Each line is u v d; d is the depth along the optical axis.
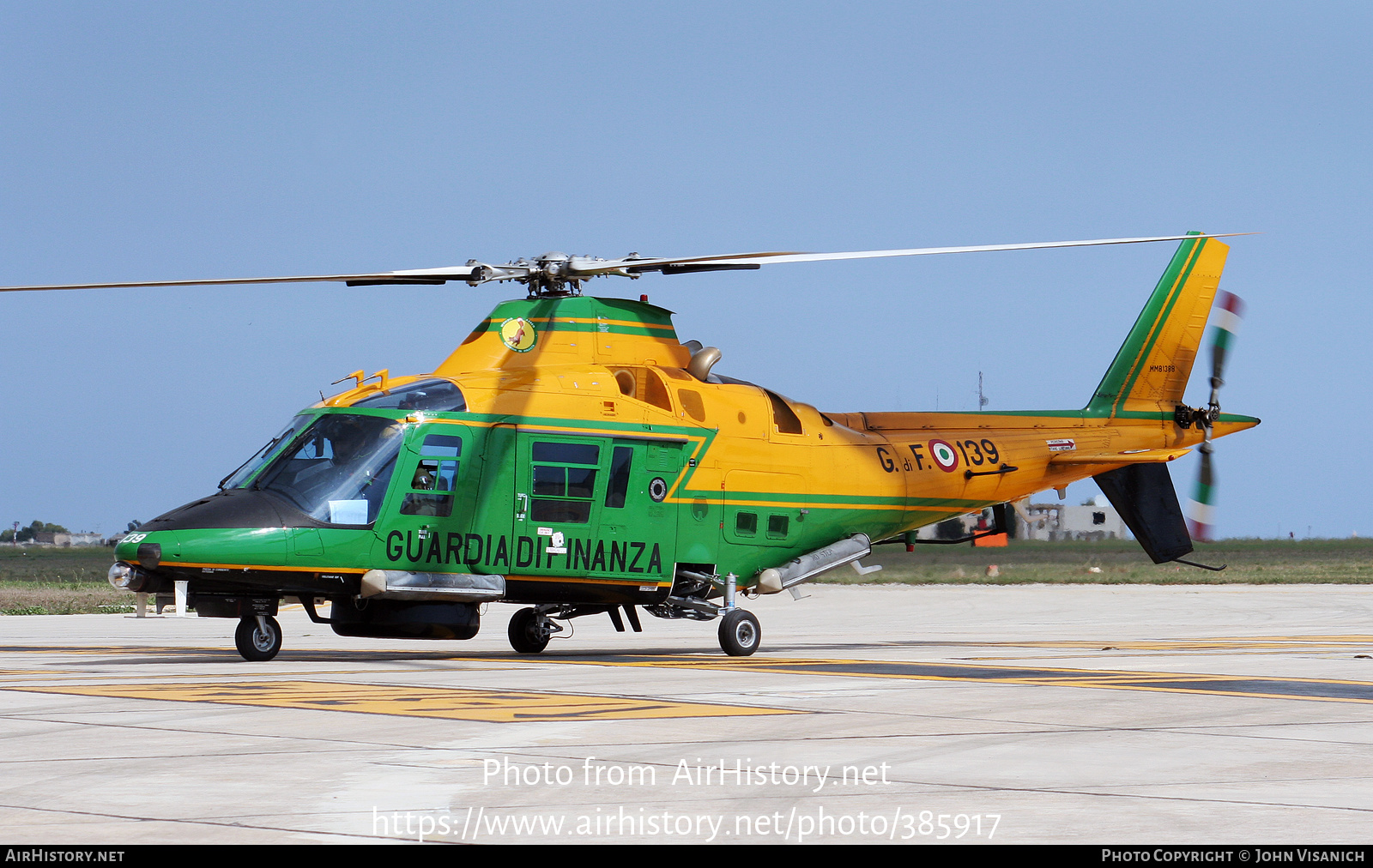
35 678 20.44
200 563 22.25
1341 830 9.86
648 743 13.68
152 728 14.52
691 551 26.56
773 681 20.31
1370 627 41.62
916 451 29.83
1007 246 23.42
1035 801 10.89
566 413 25.19
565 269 26.23
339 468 23.50
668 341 27.34
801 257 23.98
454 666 23.47
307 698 17.44
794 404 28.44
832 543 28.64
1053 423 32.09
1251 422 34.53
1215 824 10.05
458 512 24.14
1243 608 54.44
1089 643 32.78
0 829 9.68
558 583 25.28
